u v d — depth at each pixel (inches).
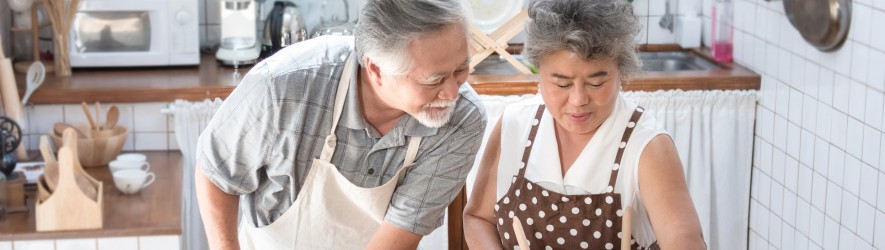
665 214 73.4
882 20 115.6
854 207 124.1
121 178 123.5
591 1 68.4
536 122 79.0
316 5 150.6
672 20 163.5
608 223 77.1
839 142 126.3
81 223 114.0
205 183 79.6
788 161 139.4
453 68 64.9
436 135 75.4
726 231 150.8
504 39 143.9
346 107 73.4
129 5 145.3
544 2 69.9
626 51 70.2
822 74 129.4
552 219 78.0
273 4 151.3
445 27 63.6
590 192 76.9
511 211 79.2
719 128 145.3
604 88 71.0
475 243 79.6
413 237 79.4
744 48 150.6
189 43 148.3
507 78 141.2
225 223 80.4
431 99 66.4
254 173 78.0
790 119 138.1
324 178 77.5
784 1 135.0
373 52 64.9
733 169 147.6
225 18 147.2
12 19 154.3
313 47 74.4
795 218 138.7
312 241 83.1
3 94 133.0
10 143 129.3
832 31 124.2
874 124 118.6
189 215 141.2
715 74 145.3
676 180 74.6
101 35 146.3
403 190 78.7
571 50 68.6
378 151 76.5
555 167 77.6
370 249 80.0
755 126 147.7
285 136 74.0
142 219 117.0
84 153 132.9
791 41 136.5
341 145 75.7
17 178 122.4
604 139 76.0
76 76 144.7
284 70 72.6
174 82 140.6
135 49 147.8
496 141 80.9
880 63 116.6
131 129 140.5
